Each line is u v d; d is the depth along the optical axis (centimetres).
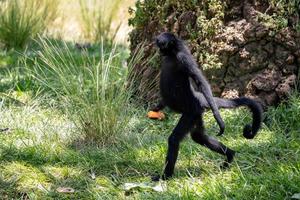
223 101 1173
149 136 1412
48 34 2647
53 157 1287
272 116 1448
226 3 1535
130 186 1137
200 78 1115
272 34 1476
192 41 1562
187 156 1297
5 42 2408
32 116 1561
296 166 1175
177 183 1149
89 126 1388
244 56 1500
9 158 1279
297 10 1491
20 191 1143
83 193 1134
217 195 1070
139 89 1647
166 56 1170
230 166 1218
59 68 1571
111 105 1395
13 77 1898
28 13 2495
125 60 2155
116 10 2852
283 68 1496
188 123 1155
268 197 1064
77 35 2781
